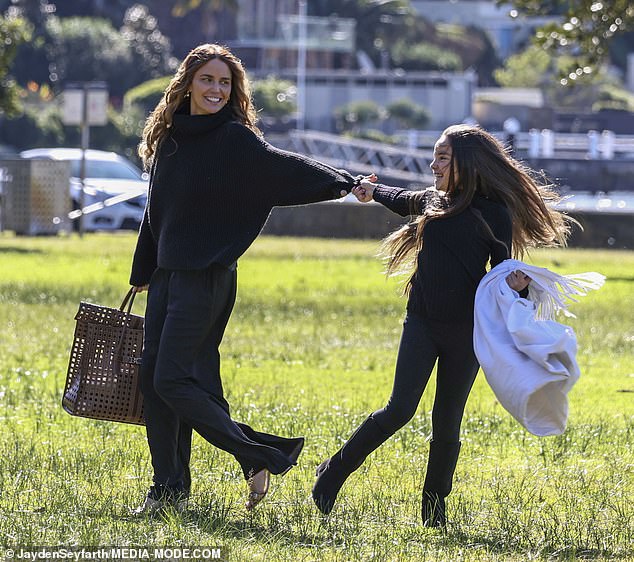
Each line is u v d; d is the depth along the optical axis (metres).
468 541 15.11
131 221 78.12
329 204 76.81
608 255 66.00
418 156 158.50
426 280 15.54
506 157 15.59
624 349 33.91
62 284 46.19
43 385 25.80
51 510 15.71
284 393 25.66
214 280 15.67
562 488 18.08
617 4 48.66
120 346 16.41
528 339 14.65
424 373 15.62
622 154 168.12
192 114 15.84
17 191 71.62
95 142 162.75
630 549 14.91
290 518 15.87
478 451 20.48
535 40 50.06
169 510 15.52
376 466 19.22
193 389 15.64
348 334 35.59
